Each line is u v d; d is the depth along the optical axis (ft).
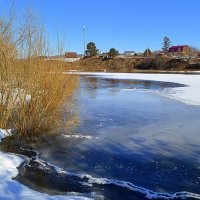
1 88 30.58
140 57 247.70
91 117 41.06
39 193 18.30
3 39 29.30
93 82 106.52
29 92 30.96
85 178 21.40
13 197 17.47
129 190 19.67
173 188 20.08
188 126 35.78
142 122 38.17
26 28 30.17
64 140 30.30
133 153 26.68
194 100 56.34
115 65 228.02
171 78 122.21
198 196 19.06
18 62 30.37
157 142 29.73
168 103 53.42
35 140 30.04
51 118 34.22
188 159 25.18
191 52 262.26
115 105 51.55
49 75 32.60
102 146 28.58
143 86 89.56
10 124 32.14
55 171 22.47
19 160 24.13
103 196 18.70
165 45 325.62
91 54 265.54
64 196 18.07
